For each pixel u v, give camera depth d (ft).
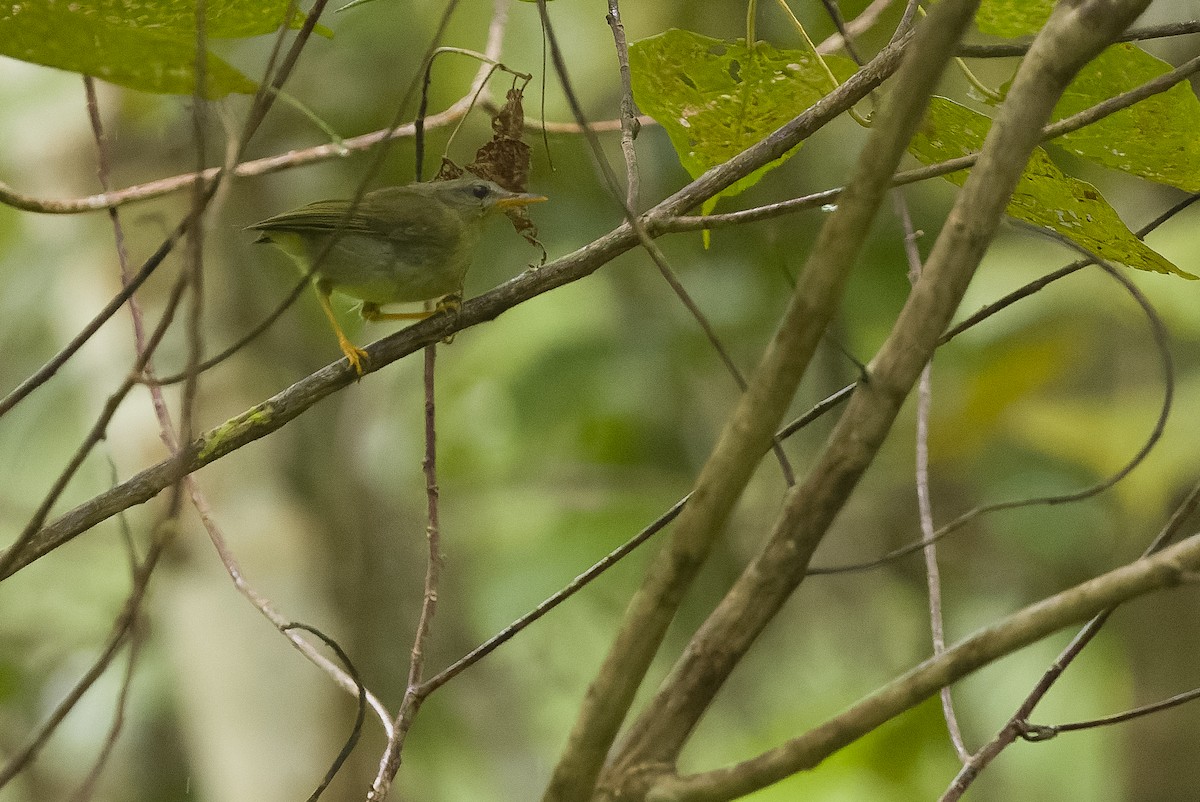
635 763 11.46
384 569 42.37
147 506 38.27
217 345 37.04
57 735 40.29
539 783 45.34
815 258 10.34
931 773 37.76
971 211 11.43
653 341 41.93
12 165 39.42
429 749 42.63
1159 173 19.30
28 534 12.66
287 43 38.63
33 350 43.01
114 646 11.62
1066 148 19.58
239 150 12.59
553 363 42.34
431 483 18.52
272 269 39.32
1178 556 9.97
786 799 36.22
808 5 35.40
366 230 23.24
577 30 41.24
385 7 40.34
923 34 10.00
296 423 38.93
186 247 12.25
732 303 40.34
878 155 10.15
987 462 42.70
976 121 17.88
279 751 34.96
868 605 44.34
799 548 11.57
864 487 44.24
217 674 35.22
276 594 35.88
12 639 41.98
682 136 21.26
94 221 38.34
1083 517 41.01
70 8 13.56
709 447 44.32
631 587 41.96
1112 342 41.45
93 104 19.30
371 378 44.21
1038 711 40.63
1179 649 34.01
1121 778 35.47
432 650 44.37
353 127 39.01
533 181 40.63
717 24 38.29
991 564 43.70
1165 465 34.83
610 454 44.32
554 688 45.39
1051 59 11.30
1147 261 18.06
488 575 42.93
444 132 38.81
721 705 45.03
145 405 36.55
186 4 15.17
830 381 41.37
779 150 17.78
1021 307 38.88
